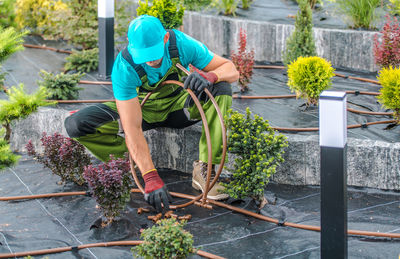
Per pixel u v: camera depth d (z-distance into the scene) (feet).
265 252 12.95
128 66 13.96
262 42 27.20
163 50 13.51
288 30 26.32
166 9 17.13
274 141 14.55
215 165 16.80
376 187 15.94
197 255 12.78
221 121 14.01
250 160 14.60
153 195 13.83
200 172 16.01
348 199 15.55
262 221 14.46
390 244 13.08
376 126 18.29
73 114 15.76
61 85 21.20
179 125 17.04
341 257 11.02
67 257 12.85
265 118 19.21
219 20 28.40
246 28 27.45
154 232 12.01
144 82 14.55
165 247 11.68
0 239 13.56
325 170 10.78
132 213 15.05
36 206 15.48
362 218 14.37
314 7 30.45
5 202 15.74
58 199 15.90
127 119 14.29
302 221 14.37
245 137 14.47
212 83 14.55
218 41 28.78
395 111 17.66
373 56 24.61
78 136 15.72
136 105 14.42
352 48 25.14
